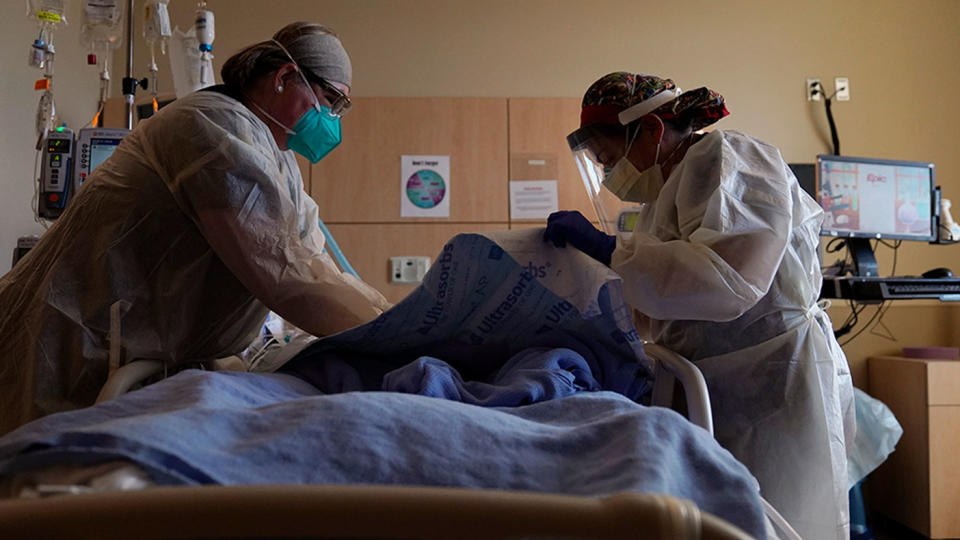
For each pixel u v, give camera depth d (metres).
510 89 3.69
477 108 3.59
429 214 3.54
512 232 1.14
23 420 1.27
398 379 0.92
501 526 0.42
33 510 0.42
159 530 0.42
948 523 3.00
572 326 1.15
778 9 3.80
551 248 1.15
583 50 3.73
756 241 1.25
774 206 1.29
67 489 0.50
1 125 2.70
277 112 1.45
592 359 1.14
